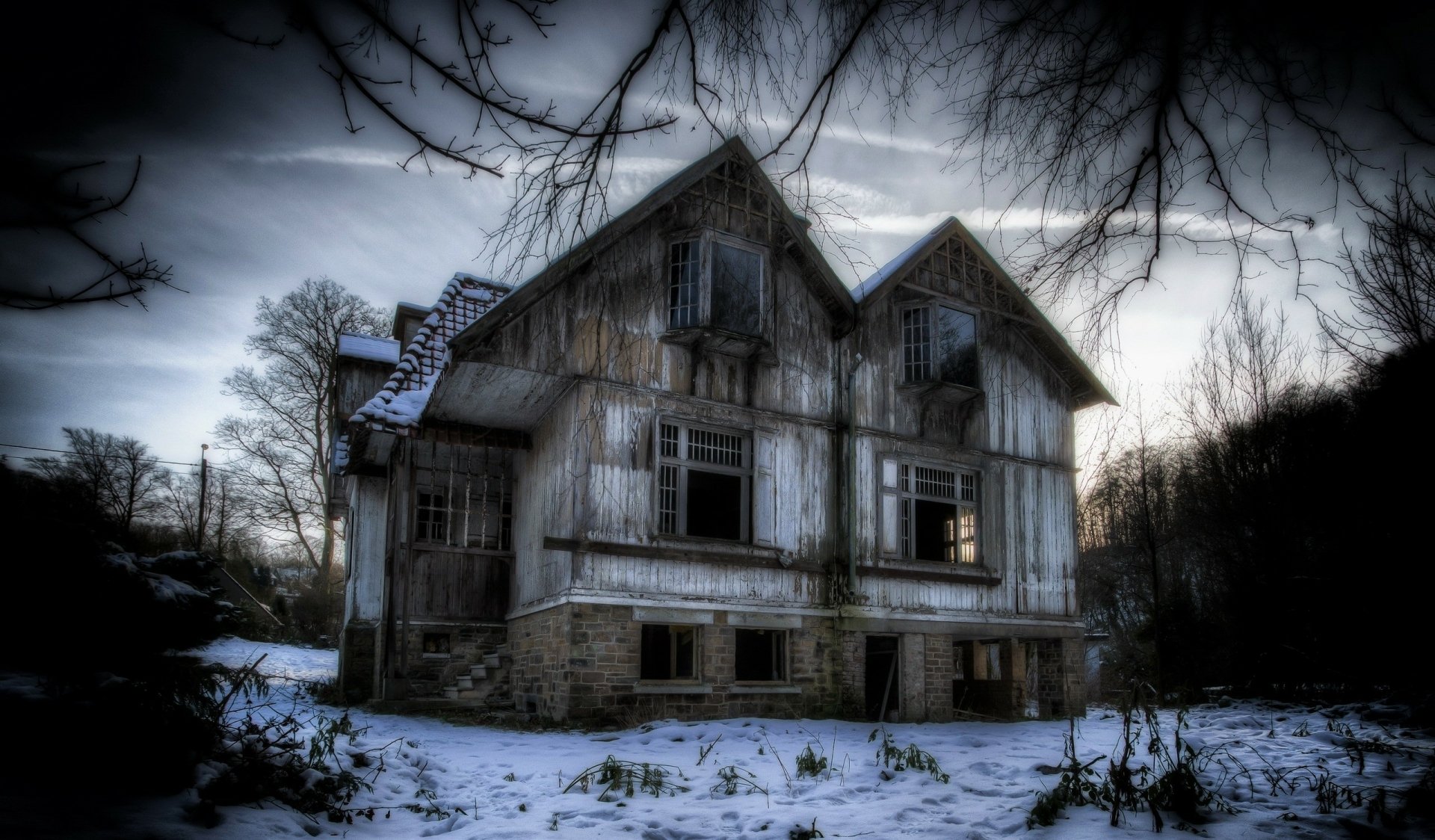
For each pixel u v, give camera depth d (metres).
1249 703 15.40
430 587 14.55
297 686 10.92
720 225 13.55
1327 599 15.65
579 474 12.20
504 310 11.81
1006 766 7.78
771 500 13.74
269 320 29.64
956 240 16.19
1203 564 20.02
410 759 7.74
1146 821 5.43
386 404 13.20
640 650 12.65
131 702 5.13
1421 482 13.88
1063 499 16.94
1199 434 19.61
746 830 5.59
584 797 6.64
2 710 4.91
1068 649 16.36
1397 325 11.89
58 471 9.74
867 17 4.08
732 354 13.72
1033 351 17.03
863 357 15.11
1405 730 10.70
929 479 15.57
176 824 4.48
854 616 13.88
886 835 5.38
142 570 9.37
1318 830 5.24
